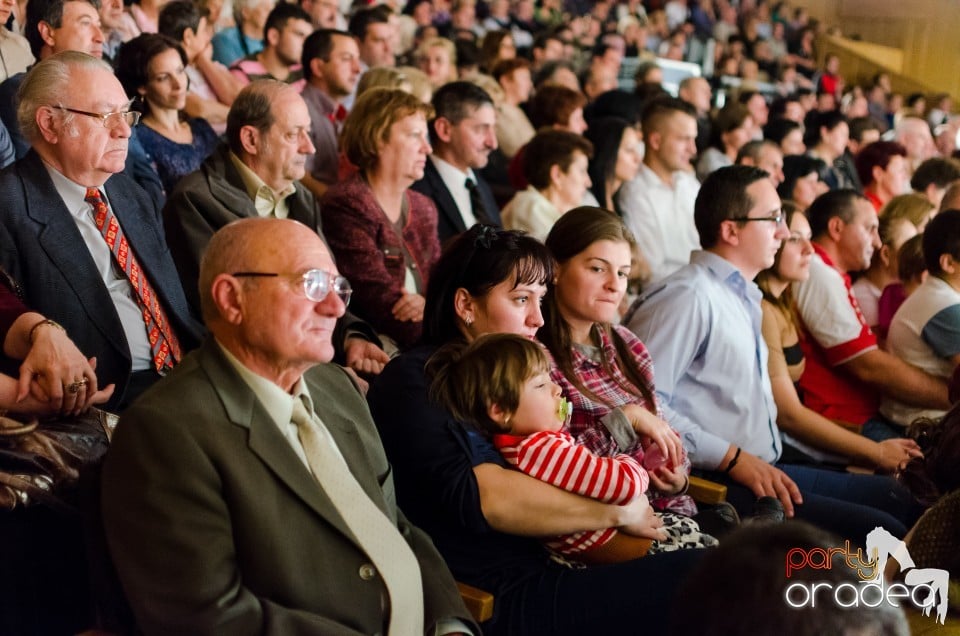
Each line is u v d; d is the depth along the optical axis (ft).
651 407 8.61
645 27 41.24
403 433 6.98
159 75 12.39
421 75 15.96
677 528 7.85
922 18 52.70
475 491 6.85
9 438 5.93
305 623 5.41
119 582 5.61
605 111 19.44
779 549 3.67
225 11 20.31
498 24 33.78
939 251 11.71
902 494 9.93
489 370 6.90
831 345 11.88
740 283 10.21
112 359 8.07
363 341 10.00
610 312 8.32
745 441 10.05
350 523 5.81
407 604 5.93
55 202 8.00
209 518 5.33
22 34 13.16
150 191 11.26
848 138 24.81
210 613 5.24
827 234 13.01
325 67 15.99
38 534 5.98
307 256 5.70
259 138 10.11
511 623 6.96
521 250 7.44
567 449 7.02
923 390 11.69
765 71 42.80
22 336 6.81
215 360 5.71
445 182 13.41
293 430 5.83
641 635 6.75
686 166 16.12
